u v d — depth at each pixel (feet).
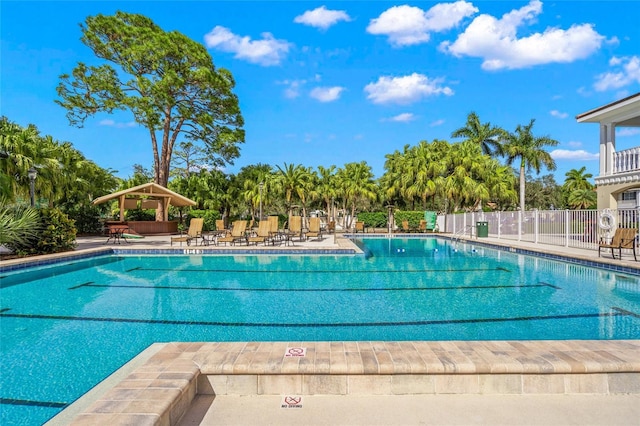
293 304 20.94
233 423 8.54
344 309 19.80
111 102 78.59
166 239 65.26
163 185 86.43
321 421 8.60
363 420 8.64
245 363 9.92
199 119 87.56
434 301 21.47
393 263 37.09
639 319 17.71
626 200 47.52
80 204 75.05
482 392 9.82
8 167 50.78
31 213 38.58
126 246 47.67
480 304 20.76
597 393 9.82
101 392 10.18
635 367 9.73
